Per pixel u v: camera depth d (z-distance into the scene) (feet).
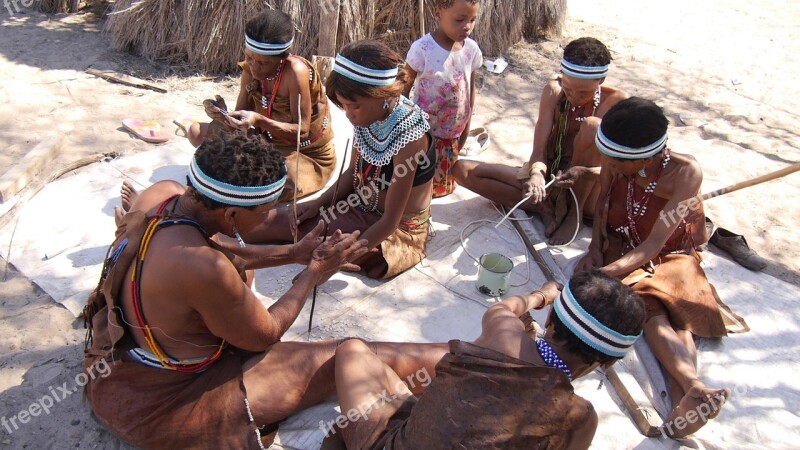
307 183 12.59
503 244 12.26
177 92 16.61
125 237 7.20
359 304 10.59
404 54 18.95
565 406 6.03
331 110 16.17
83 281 10.33
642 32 23.57
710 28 24.49
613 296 6.38
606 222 11.20
